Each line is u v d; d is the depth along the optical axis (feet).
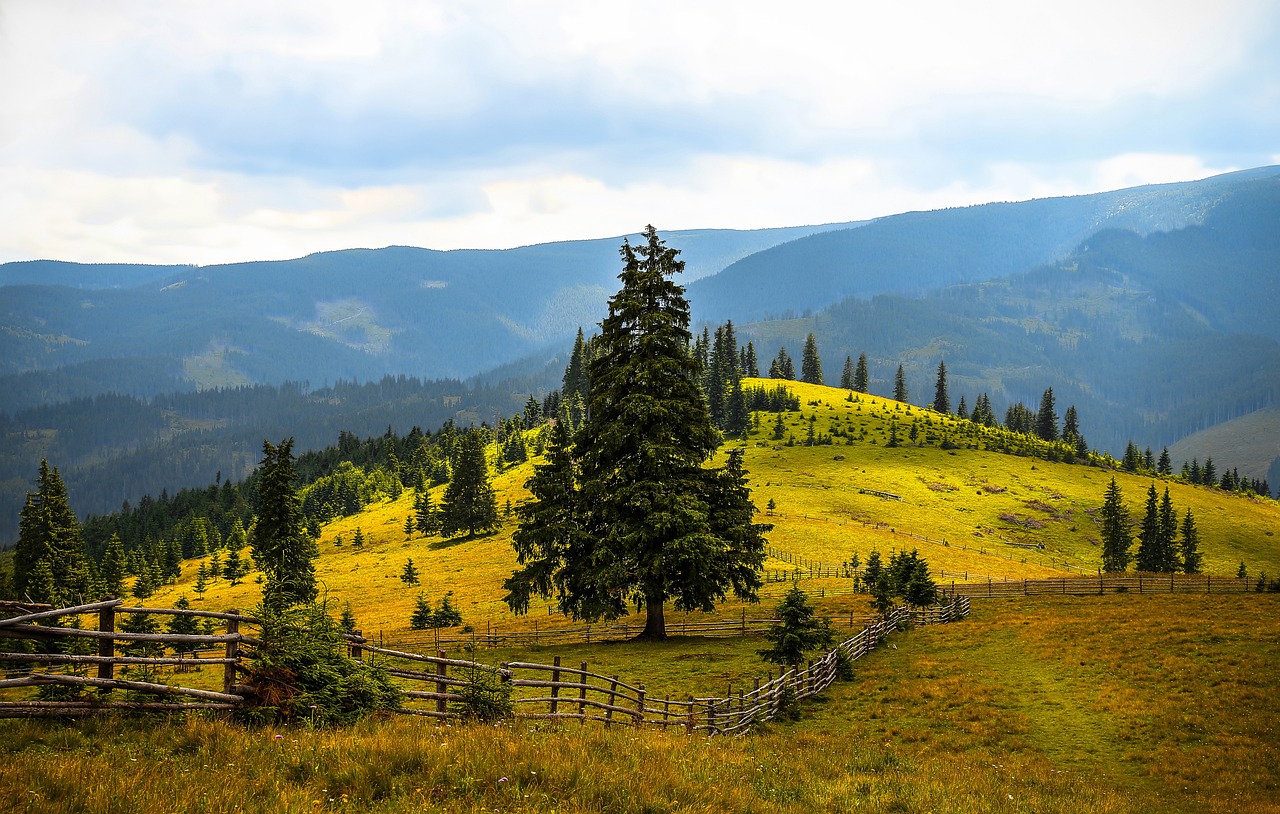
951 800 45.39
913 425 644.27
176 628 83.20
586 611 125.90
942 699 95.55
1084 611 143.64
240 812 25.21
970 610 158.30
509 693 48.96
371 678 42.11
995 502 495.00
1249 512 577.02
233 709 36.60
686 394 127.75
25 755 27.53
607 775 33.58
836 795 41.47
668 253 130.41
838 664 109.19
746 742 60.95
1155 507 398.62
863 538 339.98
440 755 32.86
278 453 191.11
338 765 30.48
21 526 250.78
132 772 27.35
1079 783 63.41
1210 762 72.54
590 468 127.75
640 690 65.87
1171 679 97.66
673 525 119.44
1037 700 93.09
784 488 451.12
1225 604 141.79
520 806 29.12
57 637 32.45
